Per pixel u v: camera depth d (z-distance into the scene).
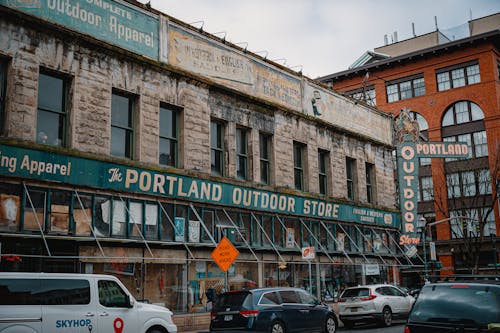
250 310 14.92
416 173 34.28
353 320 20.80
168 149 20.41
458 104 49.12
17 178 15.47
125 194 18.22
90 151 17.39
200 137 21.19
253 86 24.06
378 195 32.06
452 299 8.69
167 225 19.45
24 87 15.99
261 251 23.08
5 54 15.73
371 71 53.94
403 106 51.53
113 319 11.93
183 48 21.03
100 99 17.97
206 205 21.02
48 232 15.92
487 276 9.68
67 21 17.31
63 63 17.12
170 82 20.41
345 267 27.84
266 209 23.69
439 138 49.28
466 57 48.81
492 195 44.06
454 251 46.28
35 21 16.36
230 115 22.81
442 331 8.42
